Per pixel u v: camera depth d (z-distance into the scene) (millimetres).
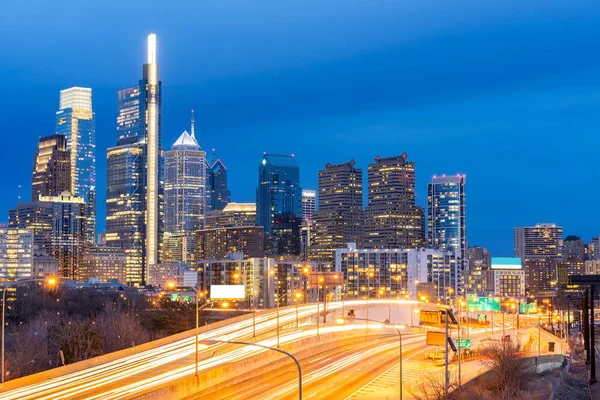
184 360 147375
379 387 133875
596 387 142625
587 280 140500
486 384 146250
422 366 160750
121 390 115562
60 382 124000
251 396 122062
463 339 180625
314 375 144875
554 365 176875
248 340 181500
